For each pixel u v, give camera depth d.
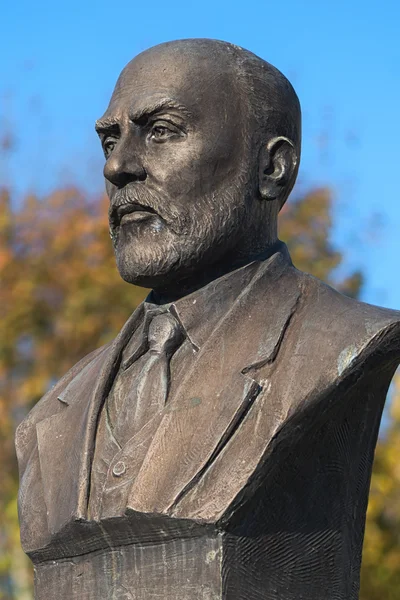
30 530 5.23
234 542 4.69
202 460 4.73
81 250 16.84
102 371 5.27
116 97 5.36
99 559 4.97
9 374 16.45
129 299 16.34
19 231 16.94
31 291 16.47
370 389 4.97
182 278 5.26
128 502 4.75
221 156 5.23
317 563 4.90
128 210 5.23
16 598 14.68
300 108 5.59
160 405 5.07
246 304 5.09
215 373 4.93
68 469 5.15
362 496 5.16
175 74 5.25
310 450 4.88
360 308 4.96
